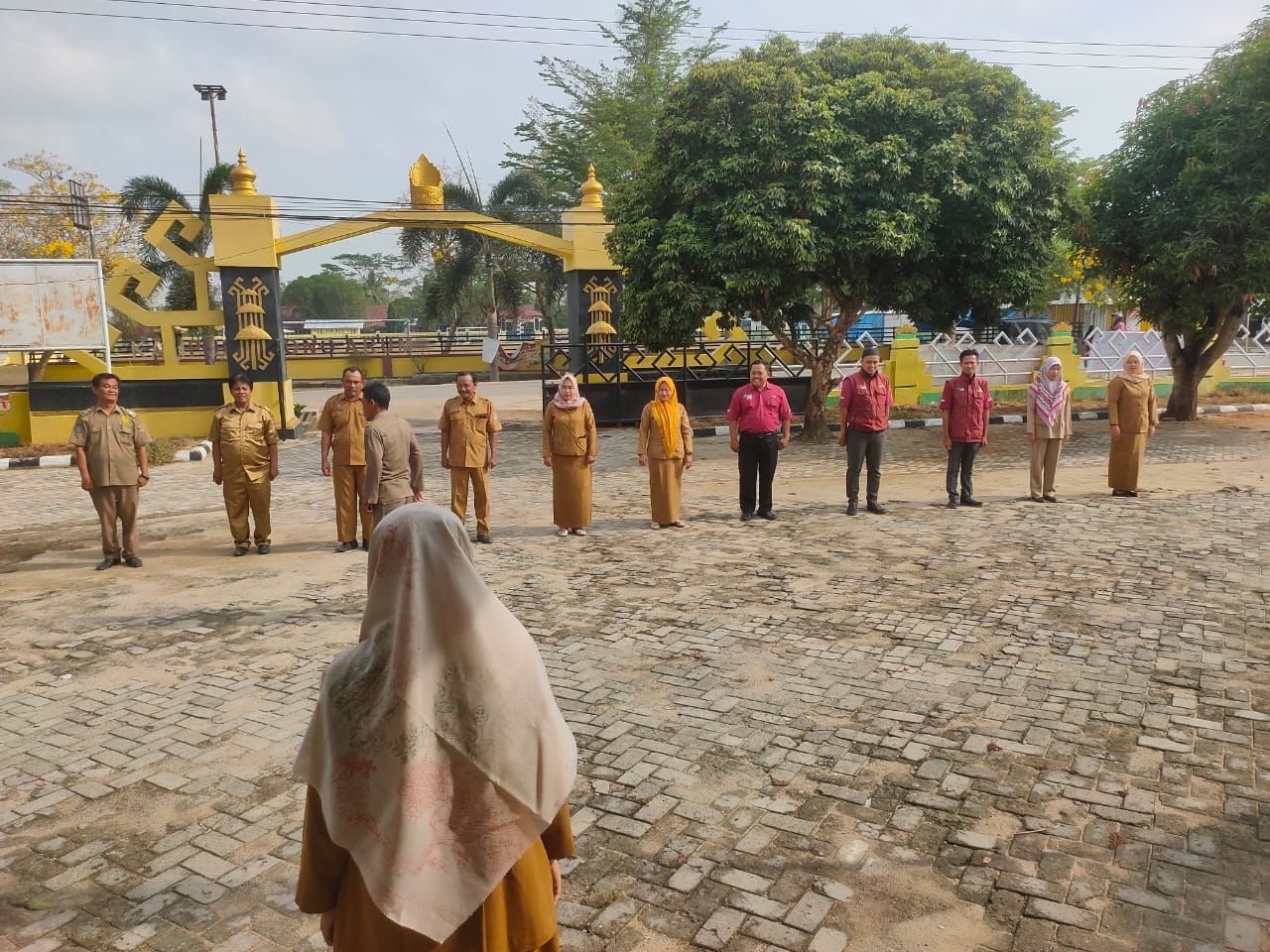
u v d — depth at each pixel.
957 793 4.06
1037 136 13.95
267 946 3.18
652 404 9.76
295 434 18.67
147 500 12.56
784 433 10.04
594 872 3.54
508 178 33.62
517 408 23.97
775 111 13.48
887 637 6.16
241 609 7.23
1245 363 22.38
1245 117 14.21
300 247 18.06
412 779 1.70
